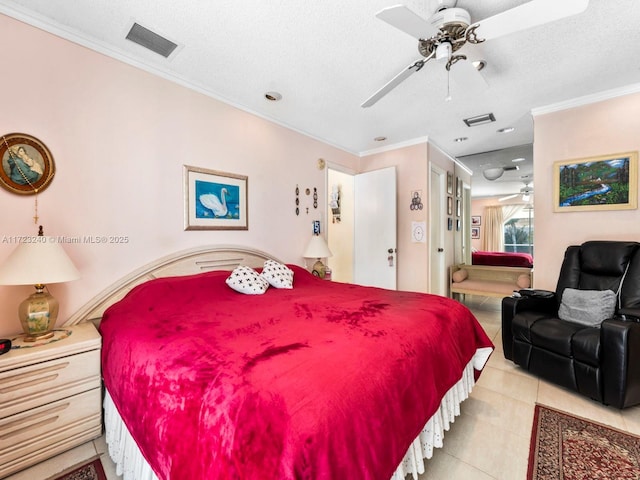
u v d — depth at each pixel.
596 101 2.65
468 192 5.69
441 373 1.40
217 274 2.36
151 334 1.41
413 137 3.83
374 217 4.21
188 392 0.96
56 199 1.76
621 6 1.61
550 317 2.42
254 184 2.97
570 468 1.38
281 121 3.24
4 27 1.59
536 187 2.98
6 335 1.61
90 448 1.53
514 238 7.67
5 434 1.32
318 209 3.78
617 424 1.70
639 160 2.47
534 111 2.96
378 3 1.58
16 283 1.38
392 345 1.24
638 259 2.23
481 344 1.91
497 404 1.93
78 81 1.84
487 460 1.43
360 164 4.56
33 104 1.68
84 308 1.85
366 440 0.88
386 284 4.07
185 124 2.40
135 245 2.10
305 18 1.70
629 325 1.78
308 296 2.19
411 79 2.38
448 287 4.68
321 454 0.74
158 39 1.89
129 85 2.07
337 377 0.96
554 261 2.89
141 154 2.14
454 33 1.48
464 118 3.18
